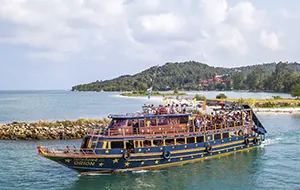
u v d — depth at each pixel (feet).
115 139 130.00
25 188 117.08
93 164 126.82
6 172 135.85
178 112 151.94
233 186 116.57
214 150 154.30
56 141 206.59
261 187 115.03
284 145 185.68
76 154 125.70
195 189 114.11
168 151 137.69
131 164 131.85
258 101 459.73
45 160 155.33
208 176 127.85
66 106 575.38
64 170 138.72
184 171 134.51
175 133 142.10
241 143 168.86
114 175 129.59
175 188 115.24
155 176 128.26
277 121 302.25
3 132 214.90
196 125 150.10
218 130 157.28
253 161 149.48
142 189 114.52
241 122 173.99
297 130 243.60
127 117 136.46
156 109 151.84
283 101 461.37
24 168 141.79
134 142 132.87
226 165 143.13
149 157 134.21
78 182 122.31
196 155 147.84
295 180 122.01
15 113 431.02
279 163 145.89
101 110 471.62
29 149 180.24
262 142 194.29
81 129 224.74
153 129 139.85
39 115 398.42
